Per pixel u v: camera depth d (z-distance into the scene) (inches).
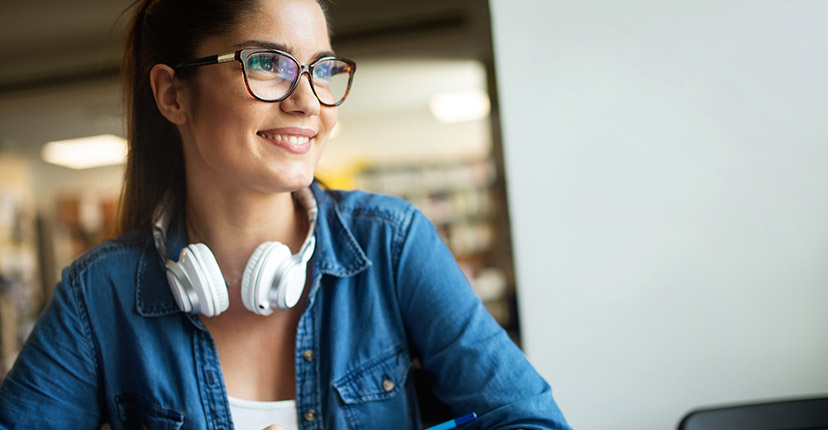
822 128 58.5
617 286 62.7
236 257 36.3
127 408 36.9
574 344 63.5
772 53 59.4
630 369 62.5
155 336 36.4
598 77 63.2
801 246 59.1
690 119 61.2
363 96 252.8
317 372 36.0
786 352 59.3
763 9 59.6
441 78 233.3
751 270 60.1
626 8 62.6
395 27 182.7
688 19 61.2
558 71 64.1
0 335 262.2
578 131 63.6
